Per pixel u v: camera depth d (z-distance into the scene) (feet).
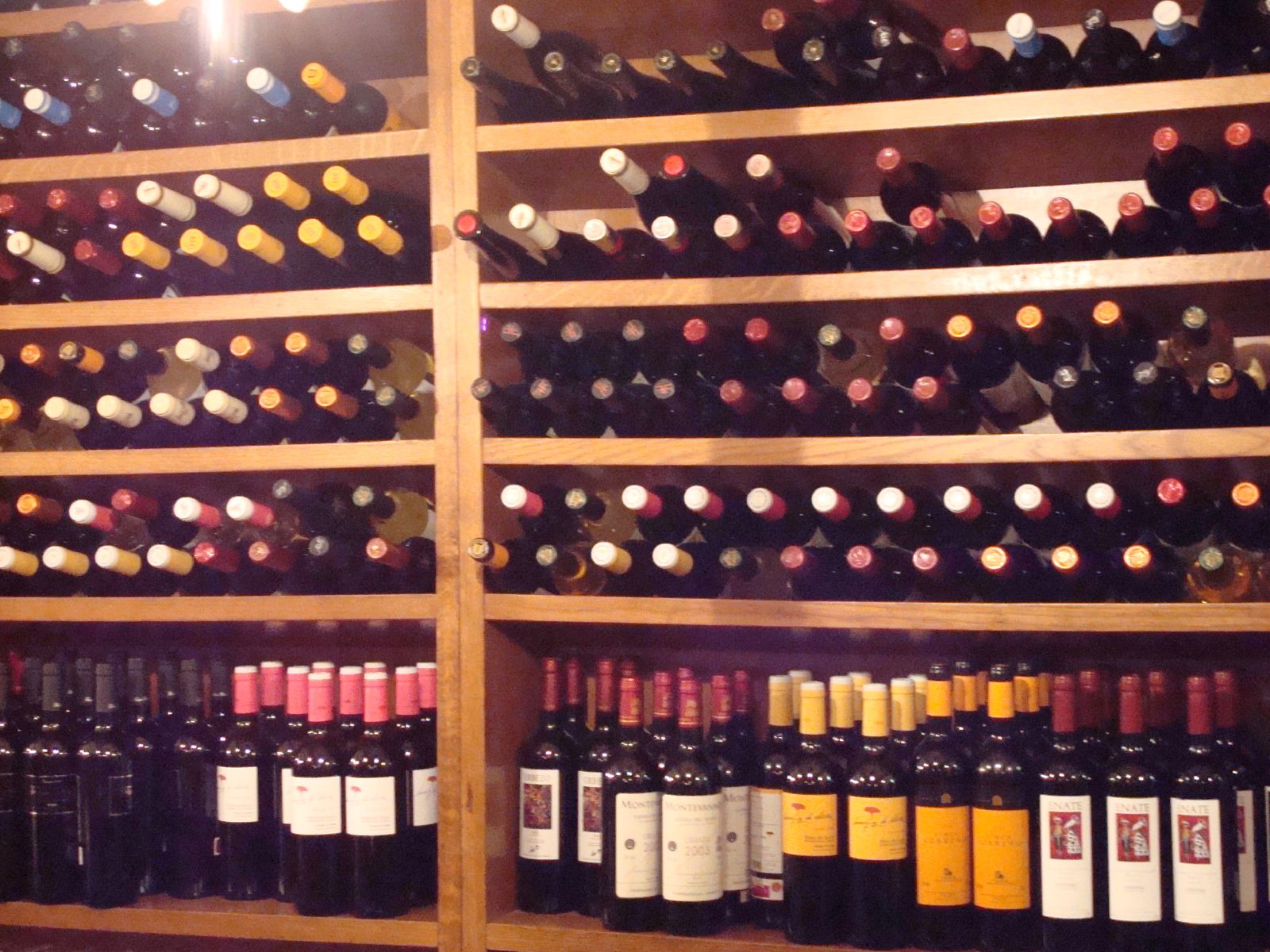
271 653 6.50
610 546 4.87
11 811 5.69
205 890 5.65
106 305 5.56
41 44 5.85
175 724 5.98
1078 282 4.72
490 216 5.46
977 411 5.49
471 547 5.06
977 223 5.65
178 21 5.61
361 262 5.87
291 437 6.02
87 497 6.22
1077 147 5.10
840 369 5.51
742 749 5.37
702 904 4.95
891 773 4.82
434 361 5.32
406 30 5.77
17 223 6.05
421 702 5.52
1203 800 4.47
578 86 5.68
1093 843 4.73
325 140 5.45
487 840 5.21
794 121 5.00
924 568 4.62
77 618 5.50
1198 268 4.61
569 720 5.60
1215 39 5.08
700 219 5.57
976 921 4.69
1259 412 5.00
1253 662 5.46
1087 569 5.20
